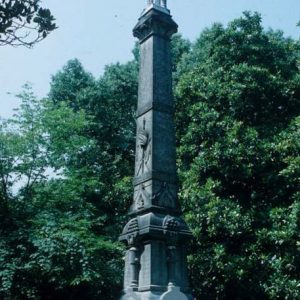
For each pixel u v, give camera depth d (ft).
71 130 64.03
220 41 63.72
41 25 23.67
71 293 58.18
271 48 64.59
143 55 45.01
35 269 51.03
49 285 55.57
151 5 45.27
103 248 57.77
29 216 55.16
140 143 41.34
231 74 60.80
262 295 49.93
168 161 40.40
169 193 39.11
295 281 45.83
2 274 46.65
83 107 80.48
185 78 65.21
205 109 59.47
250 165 53.83
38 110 62.08
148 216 37.17
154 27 44.34
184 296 34.50
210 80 61.87
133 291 35.19
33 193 59.62
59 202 59.67
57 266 50.67
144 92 43.27
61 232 50.83
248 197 56.90
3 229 53.47
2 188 57.06
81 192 63.77
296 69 66.39
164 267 35.73
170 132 41.60
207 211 52.19
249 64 62.59
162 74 43.27
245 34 63.36
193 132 59.57
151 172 38.96
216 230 51.49
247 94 59.11
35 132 60.34
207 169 56.24
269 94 60.18
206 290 54.65
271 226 50.96
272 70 63.46
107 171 75.36
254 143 54.29
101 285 57.52
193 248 54.80
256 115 60.75
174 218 37.45
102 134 80.89
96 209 64.39
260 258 49.34
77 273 51.98
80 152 70.79
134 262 36.42
